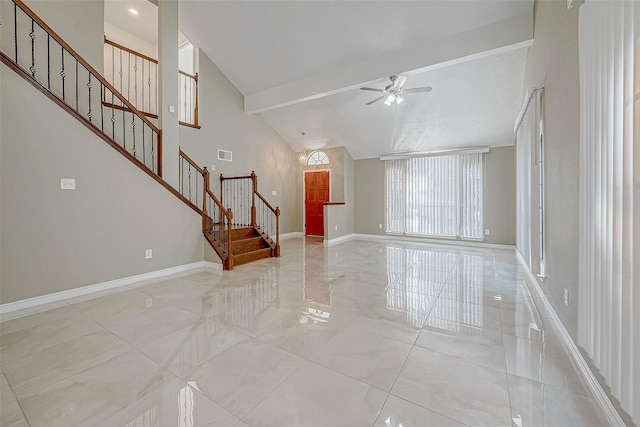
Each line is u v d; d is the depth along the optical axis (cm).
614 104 136
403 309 293
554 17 250
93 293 338
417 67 430
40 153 300
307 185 854
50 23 380
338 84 516
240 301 313
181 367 191
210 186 596
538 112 316
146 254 395
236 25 495
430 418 147
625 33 125
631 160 121
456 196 684
